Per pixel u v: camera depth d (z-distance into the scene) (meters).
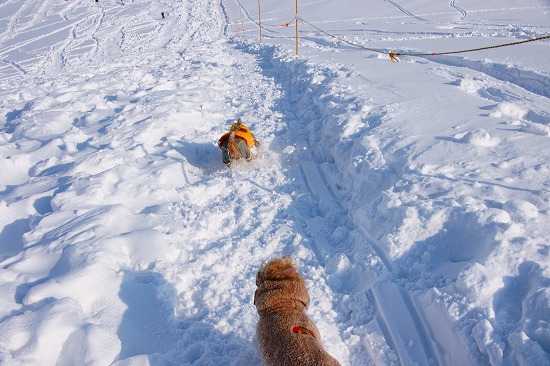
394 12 26.11
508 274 3.59
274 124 9.05
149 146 7.67
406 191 4.97
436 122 6.73
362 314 4.05
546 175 4.85
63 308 3.73
